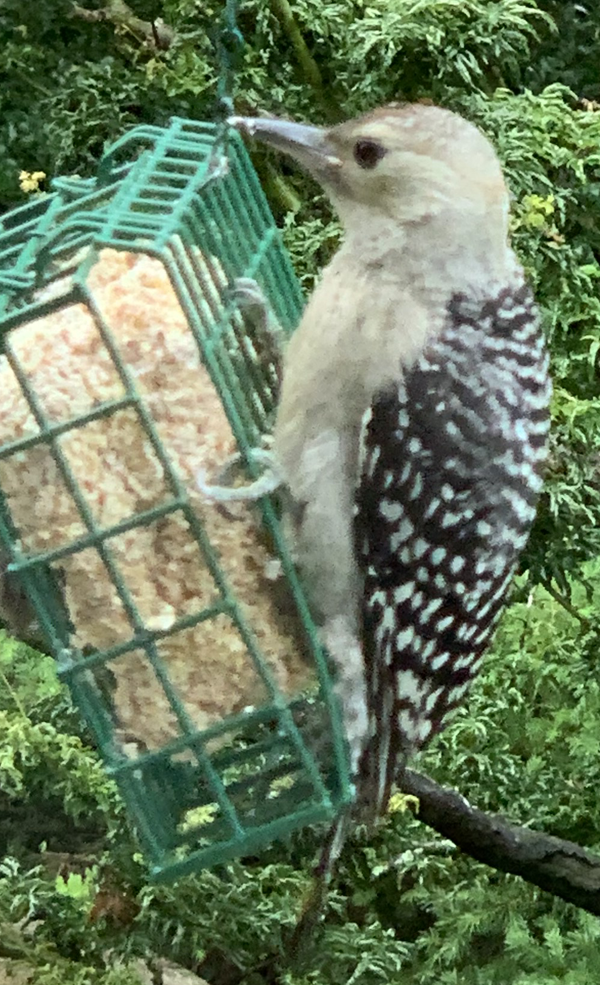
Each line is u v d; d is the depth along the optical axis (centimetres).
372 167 239
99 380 215
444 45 362
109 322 218
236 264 252
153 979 362
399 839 407
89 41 407
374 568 241
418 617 248
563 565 380
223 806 222
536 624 440
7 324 204
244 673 228
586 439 371
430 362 237
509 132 370
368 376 236
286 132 243
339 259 246
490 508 246
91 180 272
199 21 387
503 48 370
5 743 347
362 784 251
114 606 222
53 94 400
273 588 232
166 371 218
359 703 245
